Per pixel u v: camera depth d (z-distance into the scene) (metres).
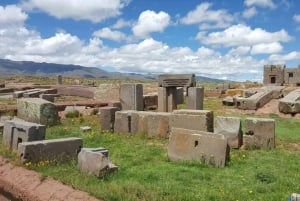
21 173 12.45
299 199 7.93
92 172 11.70
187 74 26.19
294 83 51.38
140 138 18.86
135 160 14.01
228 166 13.25
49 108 21.94
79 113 26.20
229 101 34.34
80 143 13.93
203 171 12.49
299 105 27.47
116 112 20.30
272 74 52.50
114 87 37.94
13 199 11.87
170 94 27.09
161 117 18.70
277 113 28.88
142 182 11.12
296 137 19.62
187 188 10.50
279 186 10.78
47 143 13.20
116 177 11.59
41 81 72.06
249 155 15.29
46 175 11.78
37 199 10.87
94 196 10.02
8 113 25.47
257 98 30.45
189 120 17.36
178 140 14.28
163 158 14.52
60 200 10.30
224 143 13.26
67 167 12.69
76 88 43.16
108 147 16.53
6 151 14.77
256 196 9.88
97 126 22.14
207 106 34.12
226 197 9.67
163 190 10.13
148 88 47.28
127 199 9.42
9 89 44.72
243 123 23.64
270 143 16.89
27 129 14.43
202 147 13.67
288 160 14.40
